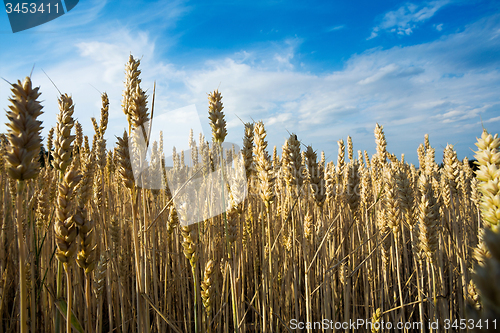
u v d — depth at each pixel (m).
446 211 4.66
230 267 2.68
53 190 3.89
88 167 3.25
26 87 1.52
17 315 4.07
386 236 3.94
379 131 5.98
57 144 1.87
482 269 0.53
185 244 2.63
